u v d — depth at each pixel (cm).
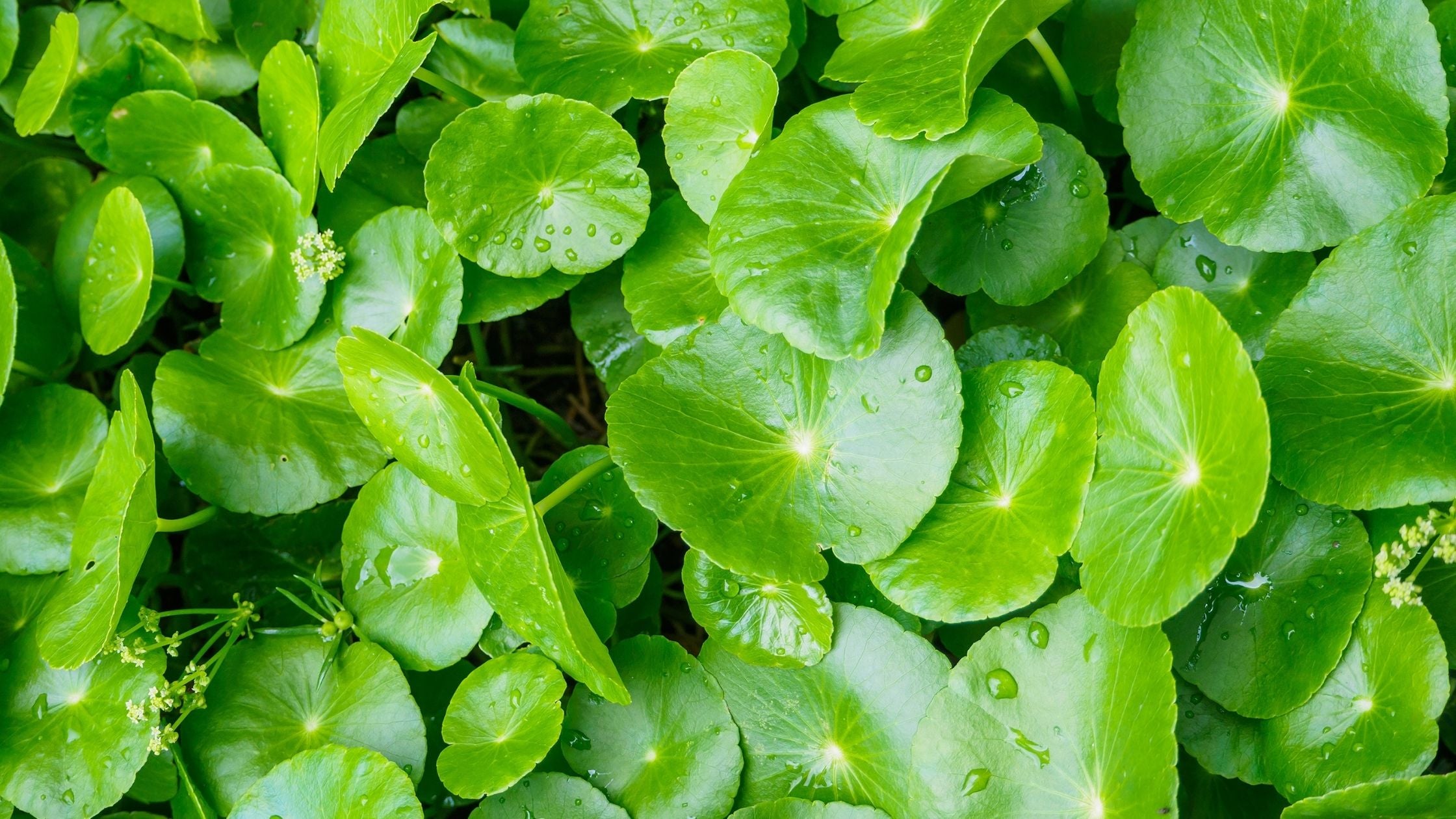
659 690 68
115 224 72
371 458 70
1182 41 67
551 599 65
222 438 70
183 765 69
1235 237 66
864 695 67
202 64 75
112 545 68
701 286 69
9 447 71
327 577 72
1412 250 65
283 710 69
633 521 69
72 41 72
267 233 72
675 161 69
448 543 69
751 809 66
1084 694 65
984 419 67
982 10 66
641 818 67
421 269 70
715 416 67
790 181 67
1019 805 65
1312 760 65
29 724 69
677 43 70
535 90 71
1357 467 65
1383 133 66
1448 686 64
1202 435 64
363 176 72
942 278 69
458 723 68
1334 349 65
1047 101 71
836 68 69
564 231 70
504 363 76
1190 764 68
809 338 66
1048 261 69
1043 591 65
